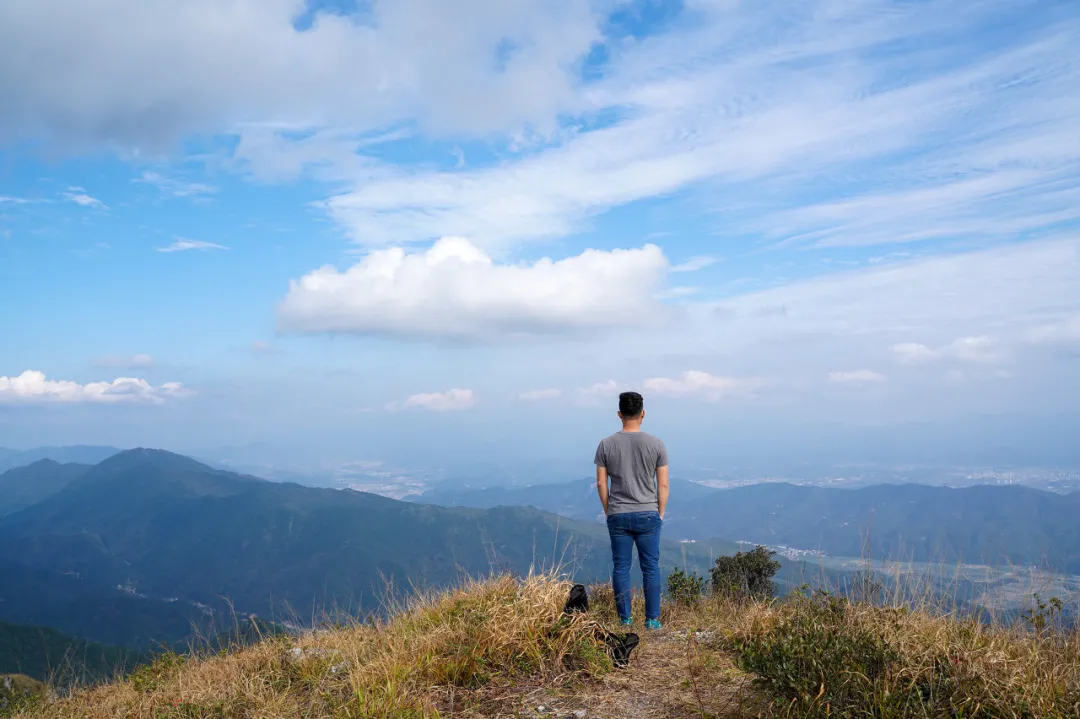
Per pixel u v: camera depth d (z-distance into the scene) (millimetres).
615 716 4277
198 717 5109
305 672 5711
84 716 5941
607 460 6402
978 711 3605
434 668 5098
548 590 5906
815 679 3869
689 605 7492
